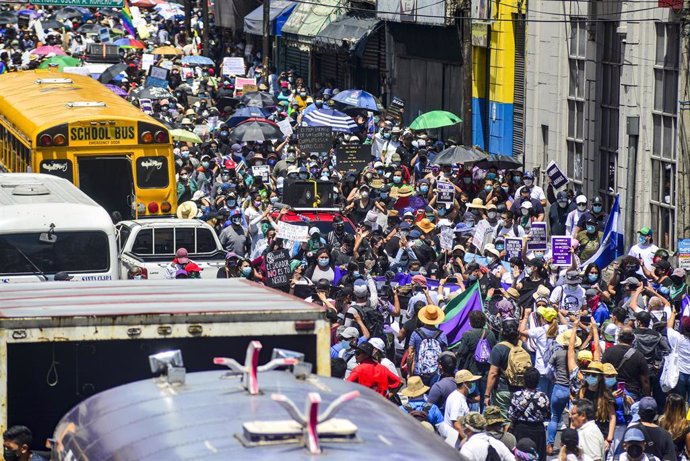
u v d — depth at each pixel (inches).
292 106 3061.0
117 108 1935.3
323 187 1841.8
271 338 727.1
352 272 1328.7
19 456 693.3
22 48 3983.8
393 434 500.1
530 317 1167.0
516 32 2615.7
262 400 516.4
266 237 1648.6
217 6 4333.2
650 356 1155.9
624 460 910.4
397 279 1418.6
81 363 770.2
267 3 3435.0
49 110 1923.0
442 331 1223.5
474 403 1095.6
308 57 3750.0
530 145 2502.5
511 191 2020.2
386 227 1793.8
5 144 2096.5
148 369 775.7
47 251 1371.8
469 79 2310.5
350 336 1137.4
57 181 1545.3
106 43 3659.0
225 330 708.0
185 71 3454.7
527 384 997.2
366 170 2071.9
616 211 1587.1
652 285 1401.3
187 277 1494.8
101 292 807.7
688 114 1695.4
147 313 699.4
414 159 2222.0
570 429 888.9
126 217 1888.5
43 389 770.8
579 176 2322.8
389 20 3110.2
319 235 1604.3
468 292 1248.8
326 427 485.4
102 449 501.7
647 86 2044.8
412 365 1178.6
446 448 502.3
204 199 1893.5
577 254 1653.5
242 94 3038.9
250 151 2378.2
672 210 1991.9
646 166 2049.7
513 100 2652.6
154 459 474.3
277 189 2028.8
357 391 533.3
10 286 847.7
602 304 1296.8
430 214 1784.0
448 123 2439.7
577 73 2311.8
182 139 2359.7
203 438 482.0
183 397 524.7
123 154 1852.9
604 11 2172.7
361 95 2738.7
